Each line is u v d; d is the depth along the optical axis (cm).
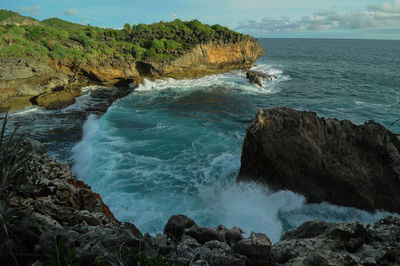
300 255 465
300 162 1518
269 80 6300
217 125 3114
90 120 3278
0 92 3800
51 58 4981
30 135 2767
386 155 1505
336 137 1547
